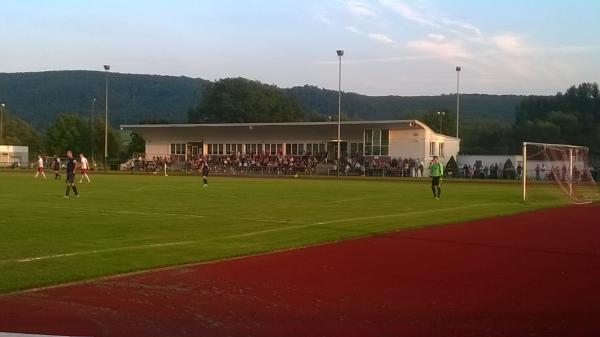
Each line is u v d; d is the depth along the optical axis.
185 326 6.96
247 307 7.84
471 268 10.63
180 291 8.78
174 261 11.12
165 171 68.25
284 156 79.38
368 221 18.17
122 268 10.37
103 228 16.08
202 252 12.17
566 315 7.38
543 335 6.55
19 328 6.86
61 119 113.12
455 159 71.81
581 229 16.67
